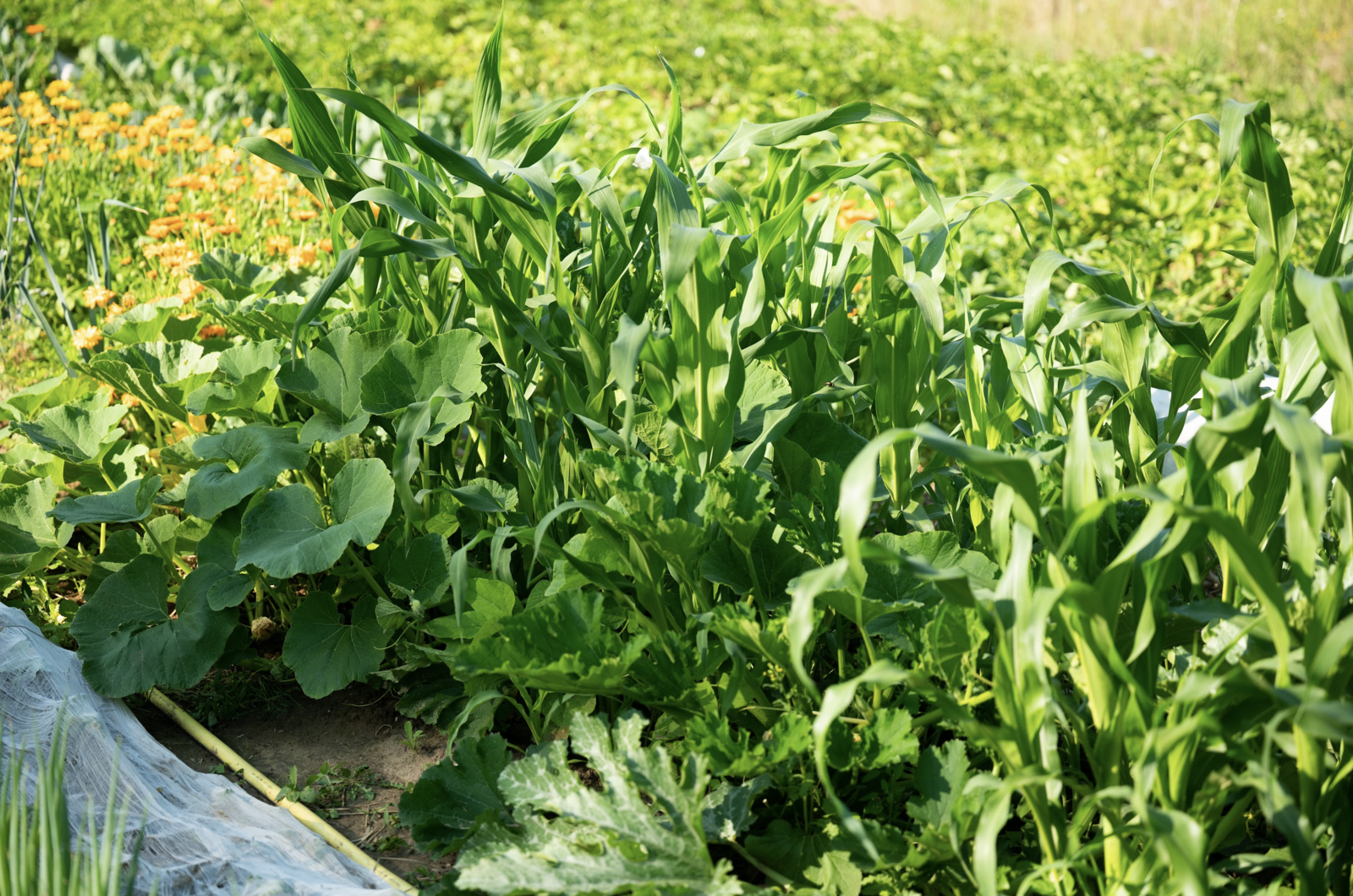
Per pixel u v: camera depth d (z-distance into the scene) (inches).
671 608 67.8
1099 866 55.0
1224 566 56.4
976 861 44.8
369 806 68.9
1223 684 44.9
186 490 84.4
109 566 82.7
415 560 75.2
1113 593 46.2
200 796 64.5
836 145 77.8
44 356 119.3
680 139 75.9
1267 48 299.1
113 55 232.2
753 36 307.9
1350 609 52.1
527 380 78.4
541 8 338.0
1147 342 66.7
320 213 142.8
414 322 85.7
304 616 76.7
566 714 69.9
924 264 76.5
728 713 65.7
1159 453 66.7
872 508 75.4
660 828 52.9
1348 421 46.2
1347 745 49.3
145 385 87.4
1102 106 245.0
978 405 67.0
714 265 61.4
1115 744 48.8
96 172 160.6
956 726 59.6
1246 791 50.8
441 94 243.9
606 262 79.0
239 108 221.3
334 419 80.0
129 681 72.8
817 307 79.5
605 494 69.3
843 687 44.5
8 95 174.9
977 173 211.5
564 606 61.6
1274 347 62.0
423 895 56.5
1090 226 175.5
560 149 203.5
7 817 52.1
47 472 87.0
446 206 72.0
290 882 54.9
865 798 59.7
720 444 65.4
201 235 128.2
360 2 332.8
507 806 62.6
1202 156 211.0
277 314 88.1
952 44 311.4
